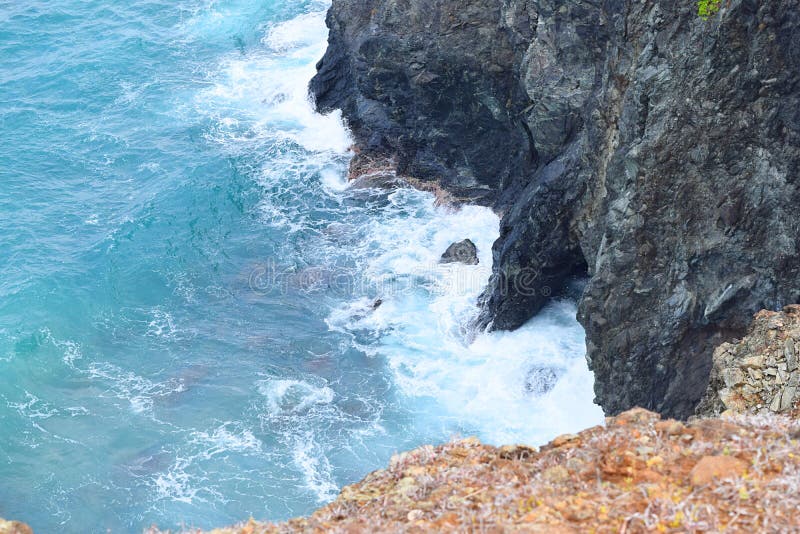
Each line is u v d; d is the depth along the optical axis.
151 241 45.97
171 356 39.56
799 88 25.34
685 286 28.30
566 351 38.22
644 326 29.59
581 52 36.50
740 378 21.39
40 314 41.31
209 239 46.12
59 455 34.41
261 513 31.62
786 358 21.20
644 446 12.19
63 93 56.69
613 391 31.12
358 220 47.00
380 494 12.77
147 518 31.48
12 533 12.30
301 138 53.31
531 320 40.06
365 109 50.12
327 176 50.22
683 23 27.19
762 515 10.45
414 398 36.97
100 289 43.03
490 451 13.45
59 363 39.06
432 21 44.06
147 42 61.56
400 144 49.12
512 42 40.59
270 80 58.16
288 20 64.25
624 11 29.72
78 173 50.75
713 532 10.15
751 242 26.84
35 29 62.16
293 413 36.34
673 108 27.73
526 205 38.34
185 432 35.47
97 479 33.25
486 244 44.53
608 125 32.12
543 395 36.56
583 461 12.08
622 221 29.42
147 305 42.38
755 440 12.11
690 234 28.12
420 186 48.72
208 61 60.28
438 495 11.98
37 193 48.94
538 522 10.60
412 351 39.44
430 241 45.28
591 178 34.16
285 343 40.12
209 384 37.94
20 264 43.97
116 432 35.50
